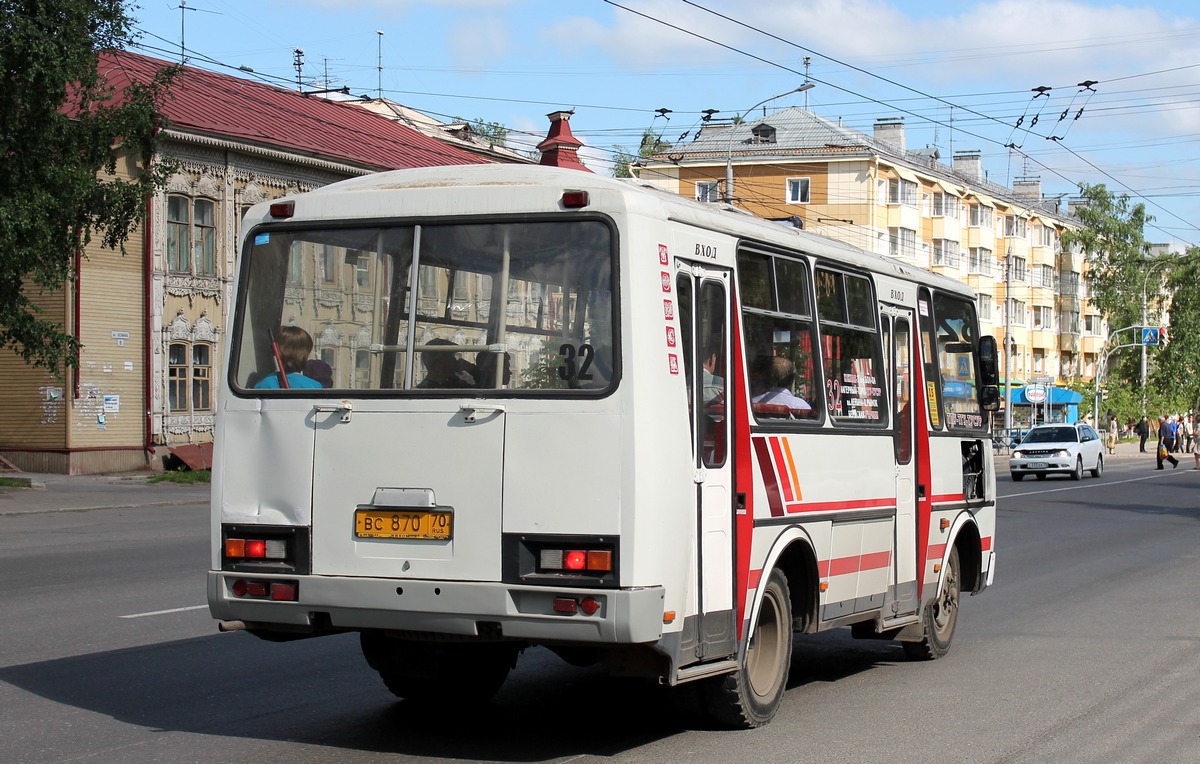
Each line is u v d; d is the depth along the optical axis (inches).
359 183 279.0
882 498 362.3
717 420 277.0
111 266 1230.3
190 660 368.2
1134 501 1177.4
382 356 264.5
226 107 1411.2
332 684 339.9
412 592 251.1
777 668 307.4
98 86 1035.9
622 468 243.9
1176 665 392.5
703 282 274.5
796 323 317.7
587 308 251.0
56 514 919.7
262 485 267.9
